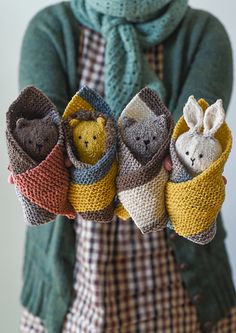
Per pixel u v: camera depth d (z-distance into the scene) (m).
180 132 0.65
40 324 1.28
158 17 1.14
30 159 0.63
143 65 1.11
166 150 0.65
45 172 0.64
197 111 0.64
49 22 1.14
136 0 1.07
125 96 1.09
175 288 1.21
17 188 0.67
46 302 1.25
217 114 0.63
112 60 1.10
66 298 1.20
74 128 0.66
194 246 1.20
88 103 0.69
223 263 1.29
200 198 0.64
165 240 1.19
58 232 1.17
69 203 0.69
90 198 0.66
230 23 1.51
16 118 0.66
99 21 1.14
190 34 1.15
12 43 1.48
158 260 1.19
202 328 1.26
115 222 1.15
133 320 1.18
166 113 0.68
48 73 1.08
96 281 1.14
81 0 1.15
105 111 0.69
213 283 1.26
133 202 0.66
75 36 1.15
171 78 1.15
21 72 1.11
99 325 1.14
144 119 0.68
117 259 1.17
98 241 1.13
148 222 0.67
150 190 0.65
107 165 0.65
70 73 1.13
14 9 1.46
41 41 1.12
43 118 0.66
